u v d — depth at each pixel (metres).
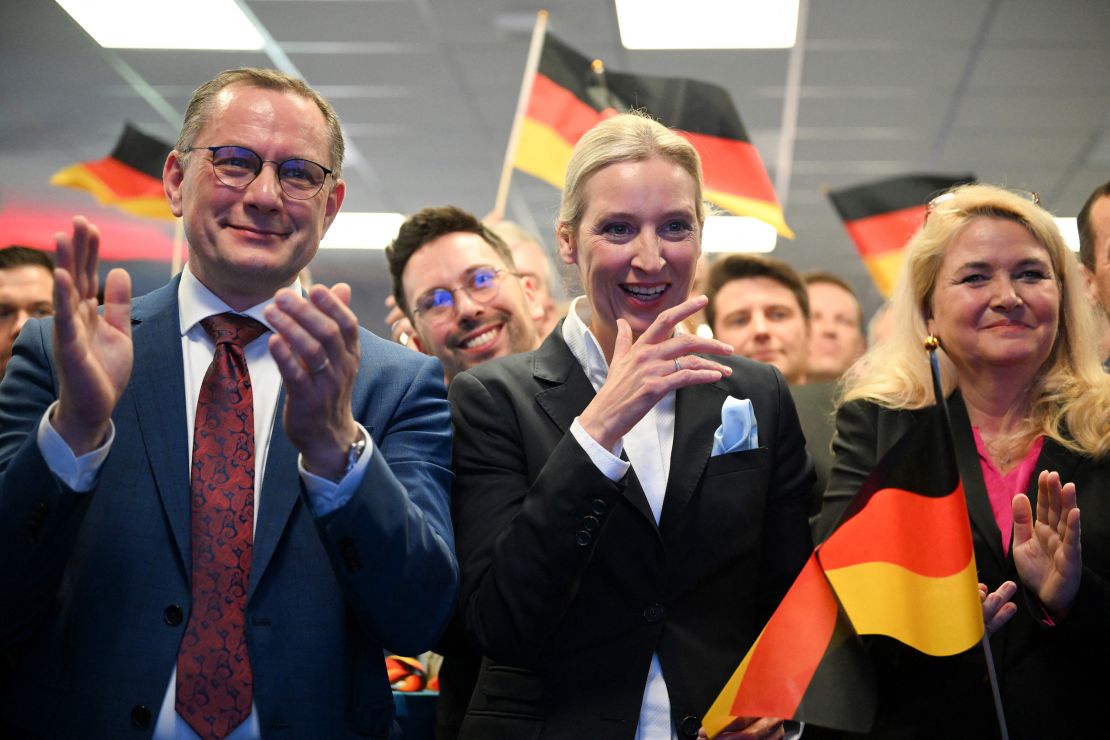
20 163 8.77
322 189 1.88
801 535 2.04
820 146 8.27
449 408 1.96
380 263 10.99
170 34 6.91
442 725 2.14
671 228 1.97
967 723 1.98
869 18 6.49
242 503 1.73
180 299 1.91
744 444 1.99
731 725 1.92
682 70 7.14
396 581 1.68
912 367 2.29
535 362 2.09
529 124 3.74
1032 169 8.52
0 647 1.68
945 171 8.62
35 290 3.45
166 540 1.70
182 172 1.89
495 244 3.01
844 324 4.53
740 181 3.58
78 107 7.92
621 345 1.86
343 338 1.60
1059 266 2.28
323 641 1.71
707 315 3.79
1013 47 6.77
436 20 6.66
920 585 1.91
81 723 1.63
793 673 1.85
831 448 2.33
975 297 2.22
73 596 1.69
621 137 2.00
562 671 1.89
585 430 1.82
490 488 1.97
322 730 1.68
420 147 8.48
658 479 1.98
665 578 1.90
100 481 1.73
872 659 2.02
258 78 1.90
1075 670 1.99
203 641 1.66
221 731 1.64
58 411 1.57
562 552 1.79
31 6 6.65
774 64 7.04
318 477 1.64
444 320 2.88
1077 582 1.92
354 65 7.24
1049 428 2.21
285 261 1.84
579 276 2.18
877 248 4.44
